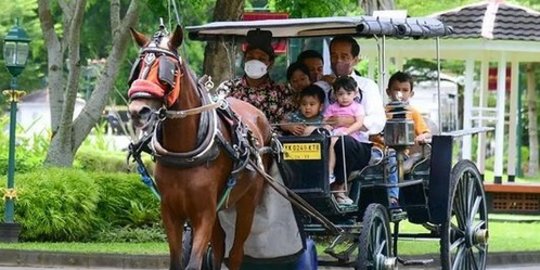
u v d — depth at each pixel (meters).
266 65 16.80
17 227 24.14
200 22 39.66
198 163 14.28
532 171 51.41
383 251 16.92
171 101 13.87
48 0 27.38
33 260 22.52
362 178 16.83
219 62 26.09
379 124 16.86
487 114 38.75
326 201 16.02
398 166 17.27
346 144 16.33
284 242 16.00
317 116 16.77
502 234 28.67
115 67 27.27
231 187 14.69
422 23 17.84
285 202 15.84
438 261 23.66
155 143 14.26
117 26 27.19
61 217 24.55
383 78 17.39
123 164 34.41
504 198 34.66
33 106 65.81
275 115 16.95
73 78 26.69
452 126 48.00
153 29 46.16
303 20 16.31
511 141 37.41
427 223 18.44
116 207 25.42
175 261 14.51
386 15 17.95
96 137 38.44
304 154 15.98
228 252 15.84
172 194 14.37
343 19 16.20
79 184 24.88
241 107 15.84
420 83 55.31
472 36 33.62
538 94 57.12
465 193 19.05
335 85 16.81
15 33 24.31
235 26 16.72
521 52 34.97
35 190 24.58
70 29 26.69
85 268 22.34
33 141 33.91
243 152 14.77
